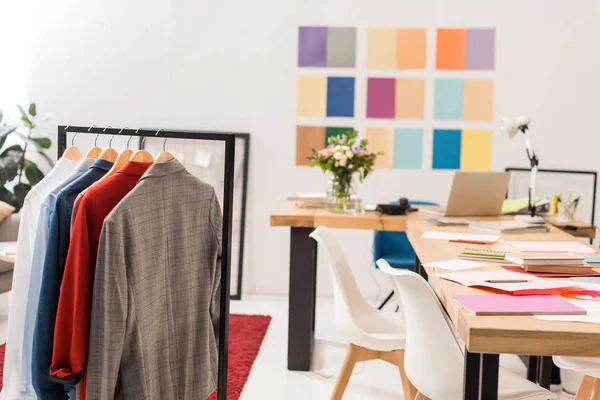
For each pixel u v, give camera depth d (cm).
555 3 524
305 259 372
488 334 168
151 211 213
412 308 210
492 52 529
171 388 227
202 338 237
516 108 532
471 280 220
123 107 545
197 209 232
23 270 235
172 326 228
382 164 539
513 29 528
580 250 285
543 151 533
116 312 201
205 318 237
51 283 213
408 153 537
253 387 349
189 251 230
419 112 535
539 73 529
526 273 236
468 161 536
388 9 531
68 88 546
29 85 547
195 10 536
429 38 531
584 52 525
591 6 522
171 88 541
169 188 221
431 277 233
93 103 546
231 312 492
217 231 238
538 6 525
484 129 535
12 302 234
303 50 535
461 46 530
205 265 237
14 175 523
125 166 221
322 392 344
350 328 278
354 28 532
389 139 537
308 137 539
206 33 538
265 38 536
